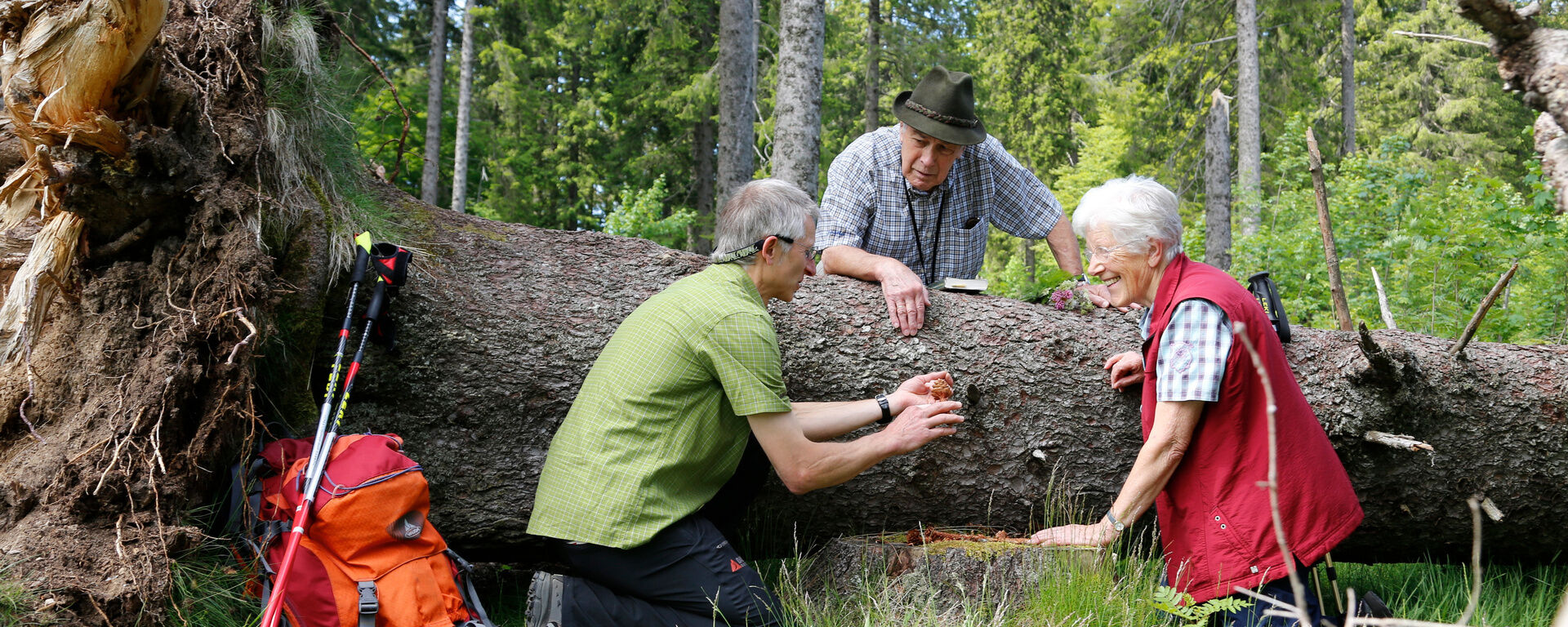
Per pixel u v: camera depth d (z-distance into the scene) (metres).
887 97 21.55
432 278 3.04
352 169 3.37
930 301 3.34
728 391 2.51
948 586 2.79
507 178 21.03
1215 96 15.99
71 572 2.19
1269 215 13.57
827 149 20.91
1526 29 1.99
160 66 2.52
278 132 2.91
